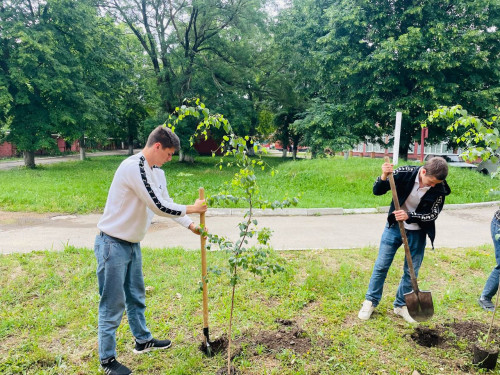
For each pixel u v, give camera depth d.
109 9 21.22
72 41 18.25
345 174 12.91
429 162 3.19
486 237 6.90
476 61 15.41
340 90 19.00
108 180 14.30
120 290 2.62
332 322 3.47
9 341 3.08
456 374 2.76
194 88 20.91
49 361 2.82
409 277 3.53
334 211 9.07
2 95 15.20
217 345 3.05
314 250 5.69
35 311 3.56
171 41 20.55
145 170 2.53
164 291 4.07
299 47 21.44
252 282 4.30
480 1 15.20
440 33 15.10
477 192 11.46
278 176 13.80
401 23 16.81
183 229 7.19
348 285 4.32
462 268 5.02
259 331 3.29
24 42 15.75
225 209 8.89
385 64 16.14
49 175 15.61
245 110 21.19
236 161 2.70
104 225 2.60
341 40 17.03
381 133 19.31
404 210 3.47
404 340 3.20
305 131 21.61
